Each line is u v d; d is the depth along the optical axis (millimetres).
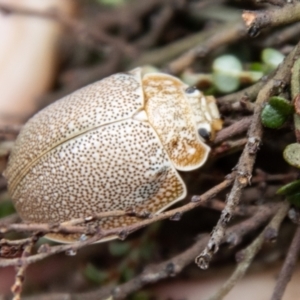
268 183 54
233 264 57
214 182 55
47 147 52
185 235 58
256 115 49
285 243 55
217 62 55
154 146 52
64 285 60
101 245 60
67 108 52
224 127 53
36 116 53
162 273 53
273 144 54
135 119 52
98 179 51
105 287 56
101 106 52
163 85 53
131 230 49
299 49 49
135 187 51
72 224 48
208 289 56
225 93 56
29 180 52
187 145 52
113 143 51
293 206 50
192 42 59
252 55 58
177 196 52
